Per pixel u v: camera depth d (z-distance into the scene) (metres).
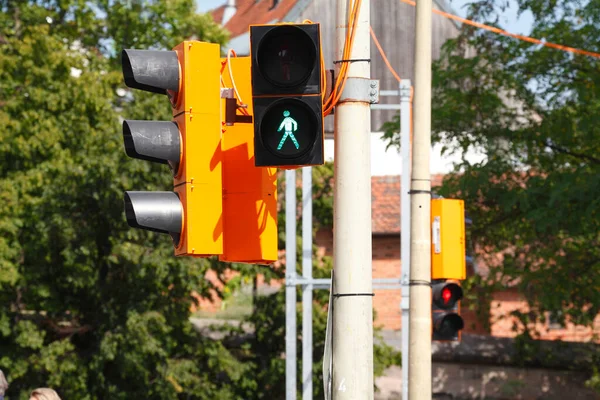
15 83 52.16
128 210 12.77
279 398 50.53
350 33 13.70
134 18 61.81
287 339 30.03
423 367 22.25
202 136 12.71
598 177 41.47
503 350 52.09
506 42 46.31
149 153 12.71
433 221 23.08
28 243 48.22
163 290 47.97
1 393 16.45
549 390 51.56
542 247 48.31
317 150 12.49
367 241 13.67
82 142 51.06
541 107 45.91
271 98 12.52
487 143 45.41
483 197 47.66
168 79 12.80
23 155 50.06
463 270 23.14
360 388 13.58
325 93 13.66
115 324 47.12
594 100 43.31
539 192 43.88
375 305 70.19
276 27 12.47
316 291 51.09
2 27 55.75
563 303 49.19
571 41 44.78
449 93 46.41
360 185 13.66
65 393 47.28
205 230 12.65
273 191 13.61
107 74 53.44
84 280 46.44
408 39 89.88
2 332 47.41
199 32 63.38
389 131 46.72
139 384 48.16
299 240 51.38
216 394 48.91
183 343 49.69
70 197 46.69
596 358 51.22
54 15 60.88
